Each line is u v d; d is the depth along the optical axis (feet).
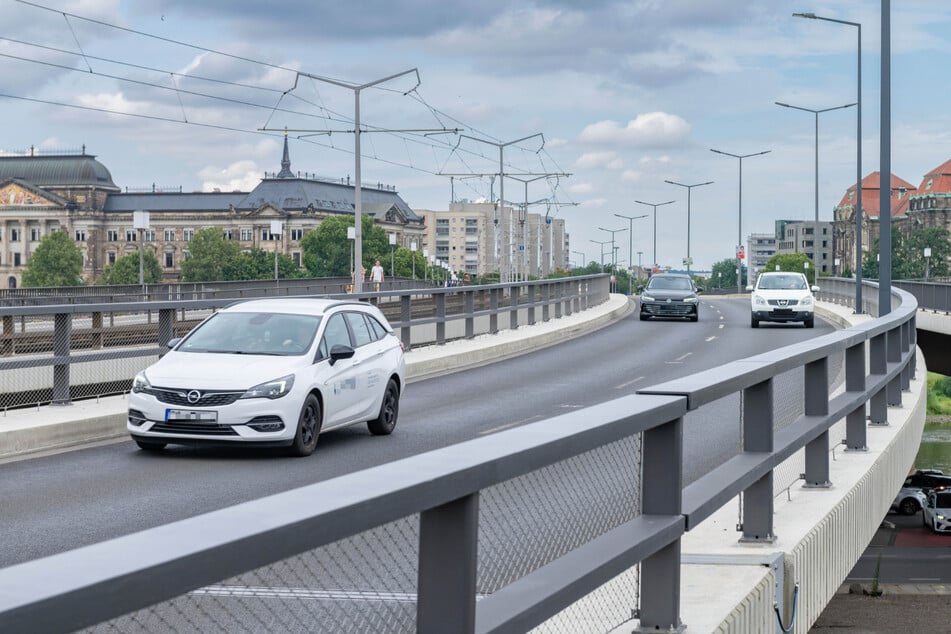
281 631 8.26
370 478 8.53
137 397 44.42
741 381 17.56
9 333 52.31
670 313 145.89
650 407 13.46
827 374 27.02
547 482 12.32
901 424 42.47
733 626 16.28
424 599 9.34
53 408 51.88
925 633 122.21
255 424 43.39
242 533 6.82
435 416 57.31
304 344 46.52
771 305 131.95
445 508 9.28
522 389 70.28
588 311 153.69
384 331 52.42
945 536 187.62
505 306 112.37
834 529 25.22
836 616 131.44
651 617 14.97
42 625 5.52
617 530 13.76
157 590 6.16
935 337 136.46
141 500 35.01
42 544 28.76
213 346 46.91
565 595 10.97
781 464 26.43
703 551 20.52
